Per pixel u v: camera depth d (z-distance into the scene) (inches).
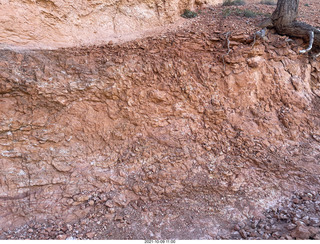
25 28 186.5
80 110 185.6
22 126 166.7
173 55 212.5
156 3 259.3
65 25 208.8
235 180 179.0
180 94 205.0
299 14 292.0
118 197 170.6
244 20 249.4
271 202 170.6
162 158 186.5
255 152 190.9
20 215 154.6
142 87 200.8
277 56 222.7
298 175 182.4
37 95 170.9
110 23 237.1
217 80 211.6
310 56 230.5
